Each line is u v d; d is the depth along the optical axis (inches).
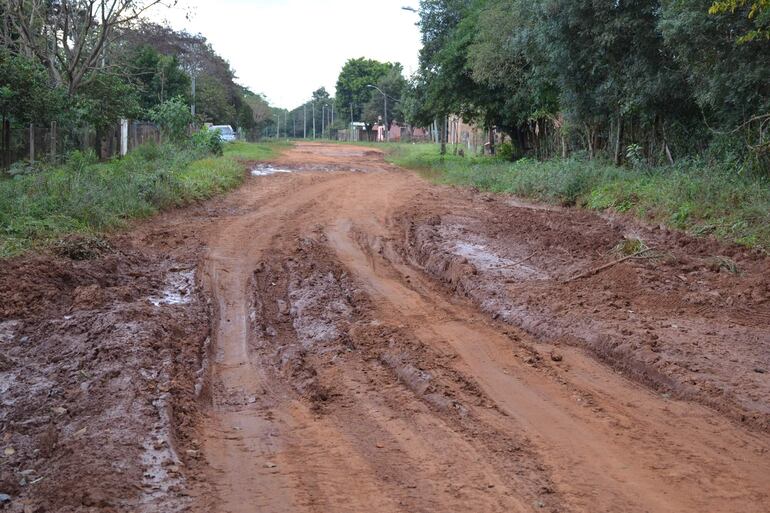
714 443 202.5
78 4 1037.8
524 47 829.8
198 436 206.2
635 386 250.8
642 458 191.9
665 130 704.4
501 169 939.3
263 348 292.7
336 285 391.2
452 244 497.0
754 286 363.3
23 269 367.2
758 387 240.2
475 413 222.1
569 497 169.3
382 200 745.0
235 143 1760.6
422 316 334.6
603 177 692.1
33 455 191.6
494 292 370.0
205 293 373.4
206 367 268.7
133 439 192.9
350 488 173.5
